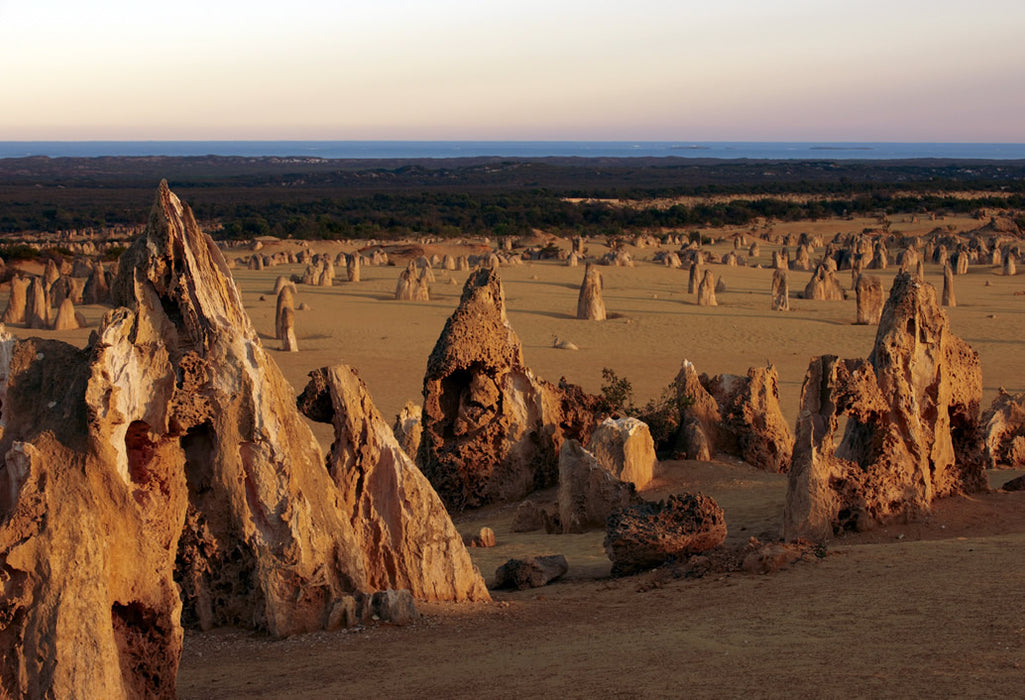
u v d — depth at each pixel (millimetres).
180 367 13789
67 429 11172
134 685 10891
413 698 10445
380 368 54750
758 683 9734
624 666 11133
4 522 10328
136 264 14453
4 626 9953
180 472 13602
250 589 14352
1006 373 53000
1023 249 130500
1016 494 22703
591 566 19844
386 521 16312
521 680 10906
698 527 18547
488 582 18750
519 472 29531
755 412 31297
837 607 13234
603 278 102688
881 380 20875
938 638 10867
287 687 11469
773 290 81875
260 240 151375
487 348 29391
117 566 10828
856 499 20000
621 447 26812
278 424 14273
